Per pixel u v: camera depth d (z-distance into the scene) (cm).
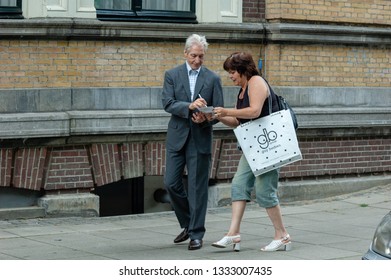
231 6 1438
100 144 1315
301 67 1497
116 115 1312
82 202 1296
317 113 1492
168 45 1382
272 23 1467
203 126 1064
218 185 1420
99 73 1323
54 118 1259
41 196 1287
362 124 1546
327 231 1214
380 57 1593
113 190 1405
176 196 1085
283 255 1040
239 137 1034
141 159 1349
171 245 1103
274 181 1055
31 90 1266
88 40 1310
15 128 1234
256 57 1471
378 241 780
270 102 1033
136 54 1353
